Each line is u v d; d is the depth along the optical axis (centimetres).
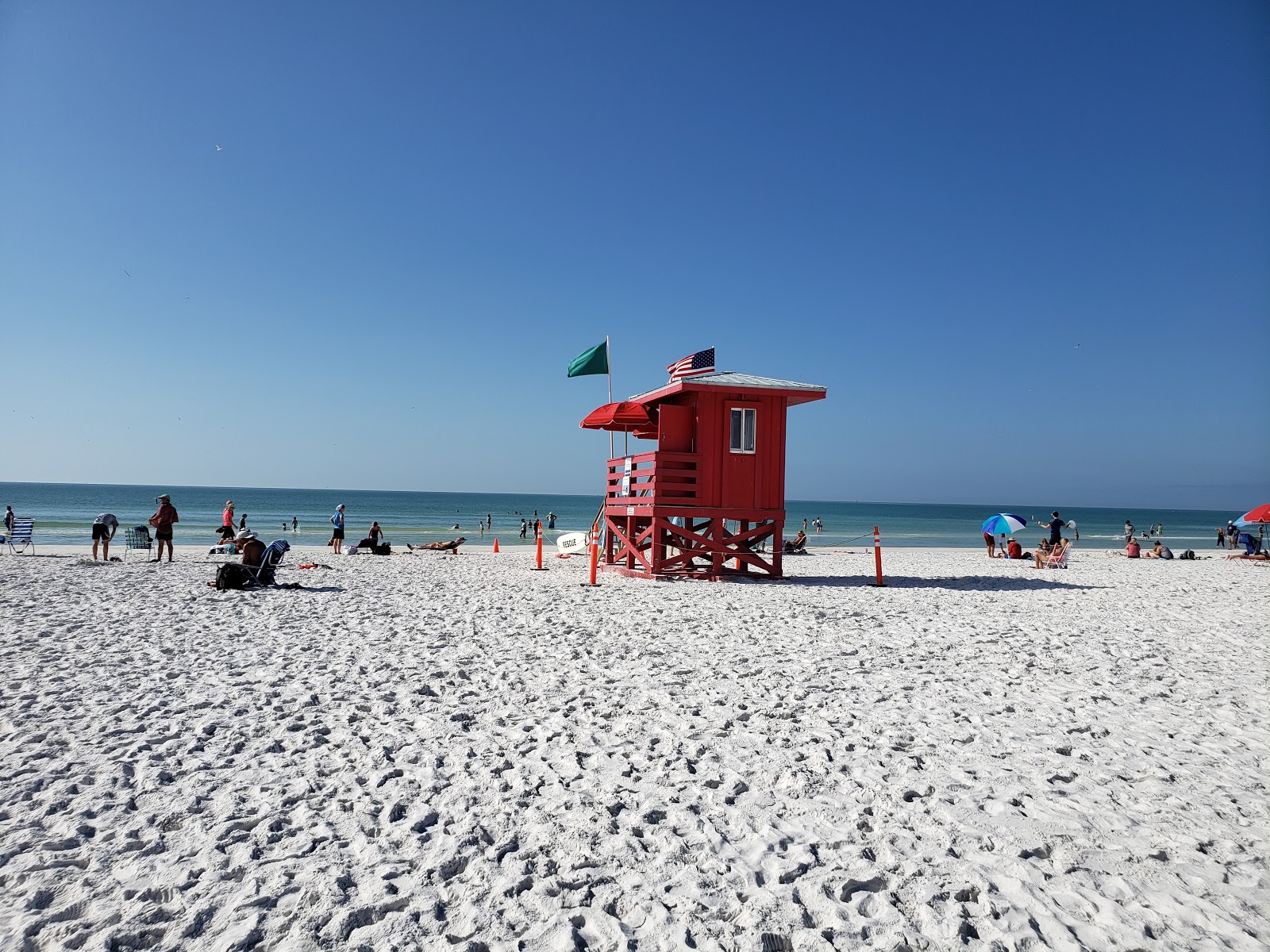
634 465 2027
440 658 949
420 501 19138
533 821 474
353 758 588
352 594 1548
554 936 350
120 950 334
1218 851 443
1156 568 2700
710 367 1938
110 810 486
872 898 384
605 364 2181
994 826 472
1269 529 4031
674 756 597
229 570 1581
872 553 3597
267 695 766
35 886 387
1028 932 356
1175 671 925
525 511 11631
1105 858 431
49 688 784
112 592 1526
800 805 504
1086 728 680
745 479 1916
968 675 884
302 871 405
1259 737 664
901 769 572
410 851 432
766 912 372
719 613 1327
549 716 704
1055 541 2747
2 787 521
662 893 391
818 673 884
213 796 512
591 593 1609
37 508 8850
